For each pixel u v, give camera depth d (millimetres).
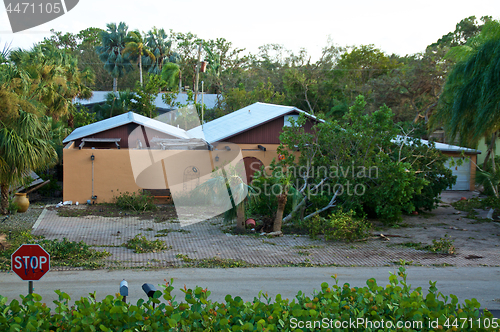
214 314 3678
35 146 12156
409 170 13867
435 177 15977
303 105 40406
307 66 44250
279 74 45656
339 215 12234
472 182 22562
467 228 13641
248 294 7250
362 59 43438
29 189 17547
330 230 11781
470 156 22359
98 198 16984
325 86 40094
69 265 8773
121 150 17000
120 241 11148
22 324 3516
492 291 7633
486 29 14352
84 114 28922
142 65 51031
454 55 16922
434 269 9094
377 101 34750
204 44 56406
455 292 7551
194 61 56531
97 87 58250
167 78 43406
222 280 8062
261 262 9422
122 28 49594
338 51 43938
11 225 12648
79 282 7711
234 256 9875
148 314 3727
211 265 9062
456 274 8719
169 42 52594
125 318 3537
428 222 14656
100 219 14117
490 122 14008
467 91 14375
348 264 9391
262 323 3463
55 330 3572
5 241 10250
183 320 3541
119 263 9023
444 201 19297
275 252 10328
